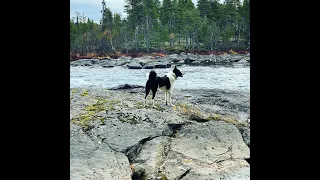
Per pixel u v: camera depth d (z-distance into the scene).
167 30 54.06
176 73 6.88
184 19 54.97
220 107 7.81
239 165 4.20
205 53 47.50
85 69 29.25
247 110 7.55
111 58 41.00
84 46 48.19
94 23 54.25
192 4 60.12
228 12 57.34
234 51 48.56
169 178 3.85
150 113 5.86
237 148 4.77
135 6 53.28
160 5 60.06
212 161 4.31
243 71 23.11
